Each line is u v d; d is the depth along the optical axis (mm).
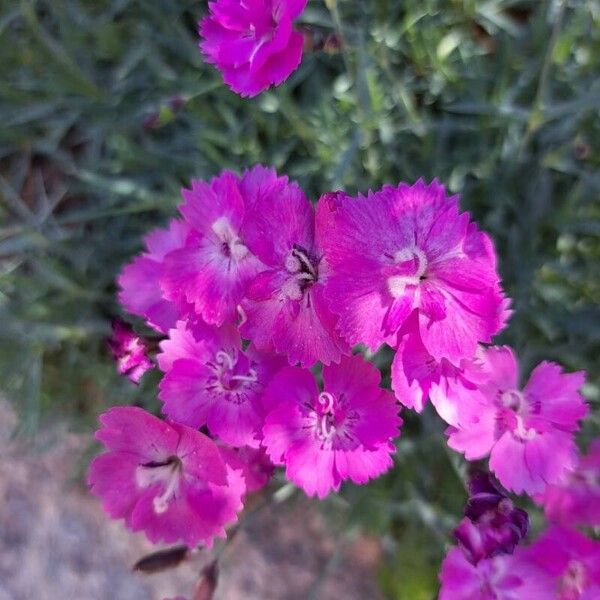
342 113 150
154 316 104
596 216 141
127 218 157
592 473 107
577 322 138
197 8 159
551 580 104
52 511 150
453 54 153
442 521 135
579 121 144
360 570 142
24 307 149
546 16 144
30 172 163
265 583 142
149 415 95
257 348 95
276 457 93
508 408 103
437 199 89
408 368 90
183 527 99
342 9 153
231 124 149
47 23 163
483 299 88
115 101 157
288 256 92
